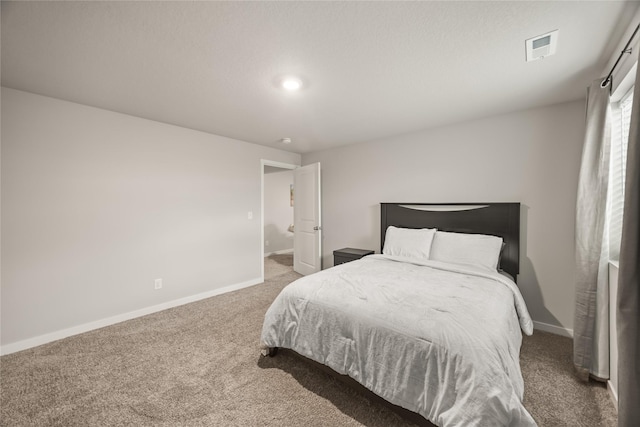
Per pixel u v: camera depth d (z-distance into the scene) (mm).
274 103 2449
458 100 2379
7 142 2129
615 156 1729
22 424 1437
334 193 4340
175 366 1956
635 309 882
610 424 1420
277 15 1310
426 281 2068
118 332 2494
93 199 2564
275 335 1971
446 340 1259
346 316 1605
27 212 2223
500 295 1791
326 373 1818
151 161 2965
